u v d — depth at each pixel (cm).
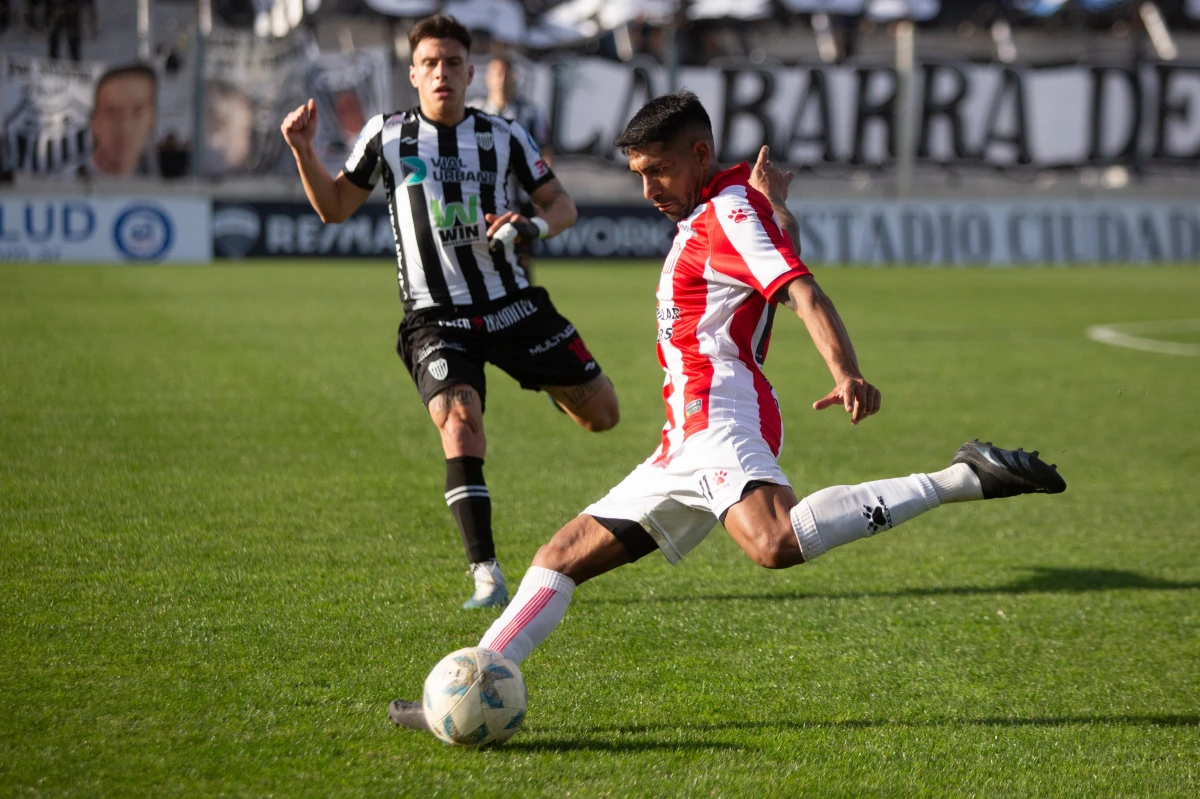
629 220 8262
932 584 1627
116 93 7350
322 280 6450
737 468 1055
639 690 1205
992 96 8738
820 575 1656
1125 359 4106
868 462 2469
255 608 1421
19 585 1478
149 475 2108
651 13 9119
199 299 5284
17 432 2438
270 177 7656
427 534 1791
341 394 3041
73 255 7206
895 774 1020
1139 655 1359
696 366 1088
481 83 7719
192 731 1057
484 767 1005
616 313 5203
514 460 2381
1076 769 1042
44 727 1056
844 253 8506
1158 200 9075
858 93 8519
